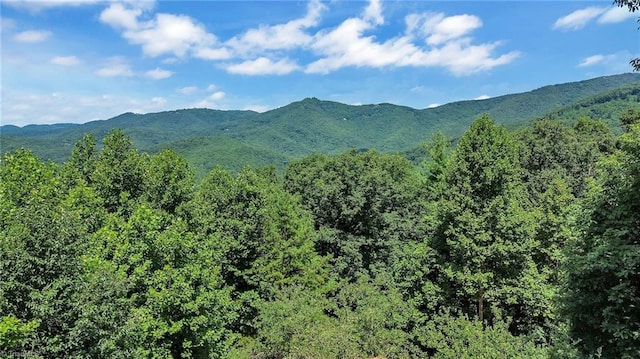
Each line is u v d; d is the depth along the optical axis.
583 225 10.57
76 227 12.14
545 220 24.05
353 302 27.05
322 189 39.62
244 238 25.81
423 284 24.05
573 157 46.72
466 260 21.83
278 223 29.31
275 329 21.84
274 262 26.25
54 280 10.81
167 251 17.44
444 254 24.05
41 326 10.73
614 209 9.68
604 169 10.47
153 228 17.50
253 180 27.84
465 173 23.00
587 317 9.61
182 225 19.50
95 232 17.12
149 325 14.84
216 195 26.59
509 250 20.84
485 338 18.47
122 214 20.88
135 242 16.78
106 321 11.56
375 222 38.75
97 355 11.44
